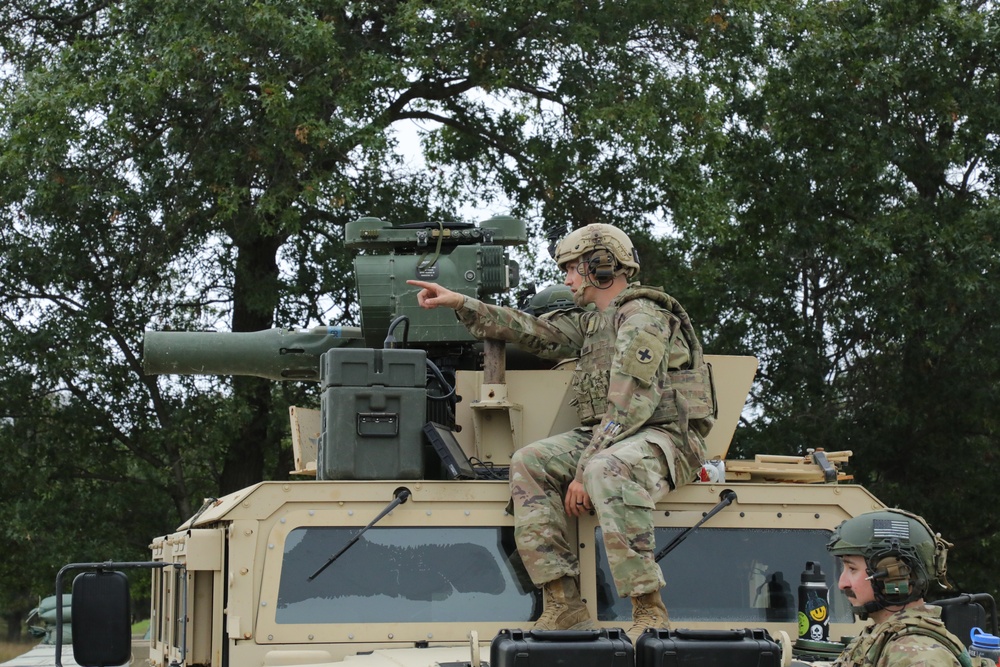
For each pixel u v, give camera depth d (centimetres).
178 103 1611
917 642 344
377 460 542
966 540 1828
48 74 1609
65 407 1731
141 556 1758
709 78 1764
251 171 1625
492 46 1731
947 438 1839
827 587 527
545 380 607
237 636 491
